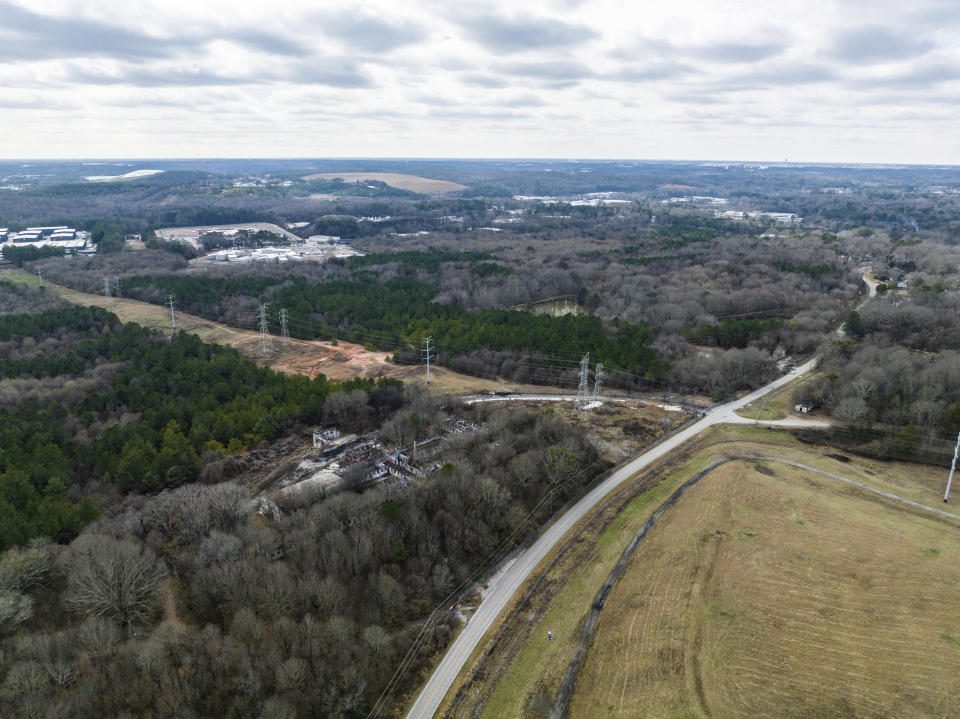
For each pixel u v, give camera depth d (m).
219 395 171.00
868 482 132.25
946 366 167.75
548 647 95.75
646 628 95.56
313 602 97.25
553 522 125.62
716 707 80.94
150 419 152.62
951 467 134.62
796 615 93.62
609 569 111.38
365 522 111.38
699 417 167.62
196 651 86.88
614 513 126.81
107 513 119.69
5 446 136.38
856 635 89.50
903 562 103.31
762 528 114.31
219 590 97.00
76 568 95.94
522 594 106.75
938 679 81.00
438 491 122.12
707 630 92.88
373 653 91.38
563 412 170.75
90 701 78.56
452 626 99.94
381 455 144.88
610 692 86.69
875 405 159.00
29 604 90.25
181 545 107.62
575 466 136.50
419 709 86.69
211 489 122.00
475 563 112.25
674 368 196.25
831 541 109.69
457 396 182.75
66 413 158.25
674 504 126.62
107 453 138.00
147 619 94.81
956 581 97.62
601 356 195.62
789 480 131.38
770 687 82.75
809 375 197.75
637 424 163.00
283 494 124.12
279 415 160.62
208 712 80.19
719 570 104.62
